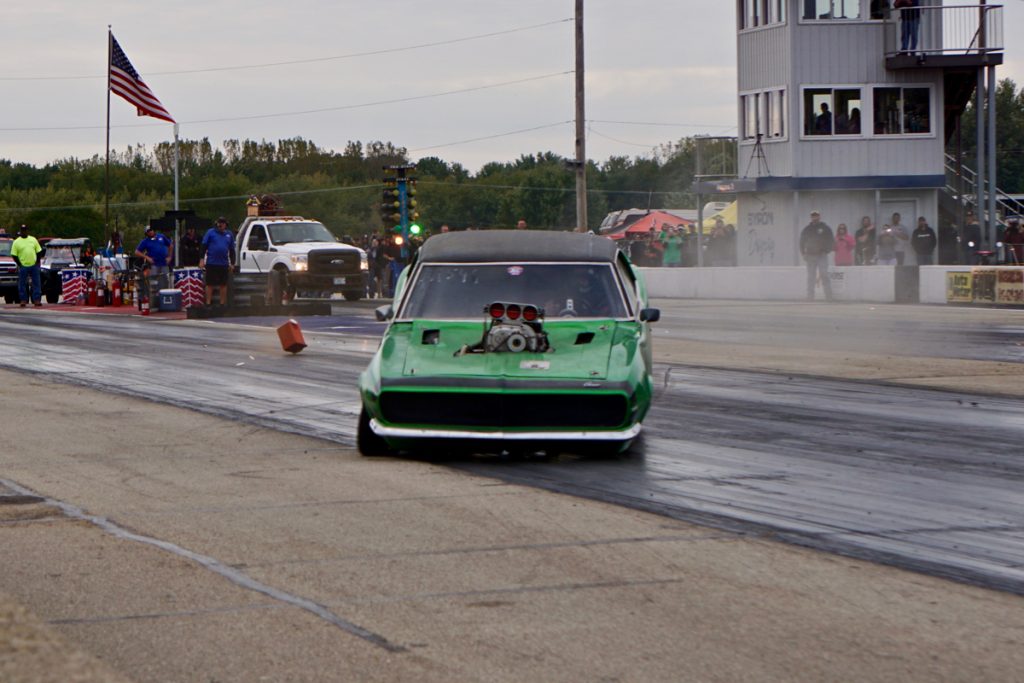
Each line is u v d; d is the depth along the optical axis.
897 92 77.12
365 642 9.84
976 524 14.23
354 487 16.25
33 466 17.97
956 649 9.77
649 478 17.05
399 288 20.30
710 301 66.50
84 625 10.23
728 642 9.90
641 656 9.56
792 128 76.88
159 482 16.67
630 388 17.66
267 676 9.07
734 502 15.43
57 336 43.88
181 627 10.20
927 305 57.50
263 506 15.02
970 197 81.06
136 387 28.16
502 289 19.73
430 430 17.78
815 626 10.32
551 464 18.12
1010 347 36.62
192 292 58.81
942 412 23.80
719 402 25.28
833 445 19.95
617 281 19.89
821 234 63.53
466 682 8.98
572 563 12.32
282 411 24.17
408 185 68.94
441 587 11.42
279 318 53.22
